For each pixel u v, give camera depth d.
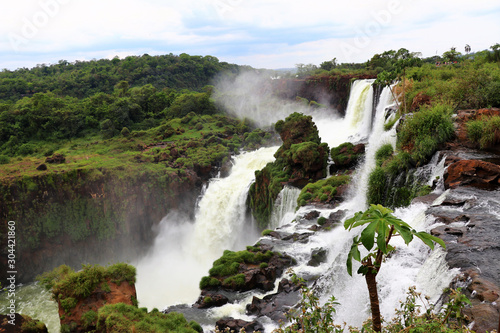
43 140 83.56
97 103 91.44
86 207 56.81
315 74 89.38
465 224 14.68
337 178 38.38
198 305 23.39
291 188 41.12
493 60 46.47
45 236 55.44
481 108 30.55
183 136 75.69
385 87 47.25
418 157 25.78
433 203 19.12
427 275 12.52
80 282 22.48
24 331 24.73
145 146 72.12
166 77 130.50
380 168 28.42
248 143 69.00
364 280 14.62
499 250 12.02
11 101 99.44
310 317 7.74
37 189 54.50
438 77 43.28
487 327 8.22
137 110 91.88
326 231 29.28
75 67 154.50
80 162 62.06
